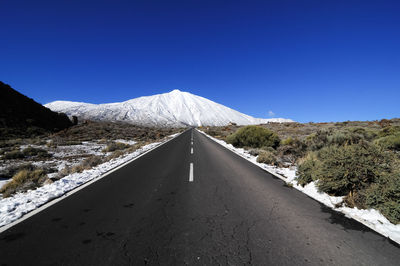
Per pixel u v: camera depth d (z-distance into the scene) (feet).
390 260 7.23
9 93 99.45
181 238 8.63
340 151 14.48
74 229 9.48
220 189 15.96
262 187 16.49
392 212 10.30
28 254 7.51
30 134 76.69
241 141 49.03
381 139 29.76
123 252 7.64
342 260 7.20
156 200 13.53
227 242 8.29
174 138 89.86
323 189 14.11
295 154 30.89
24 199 13.69
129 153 41.14
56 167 30.53
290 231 9.24
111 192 15.34
